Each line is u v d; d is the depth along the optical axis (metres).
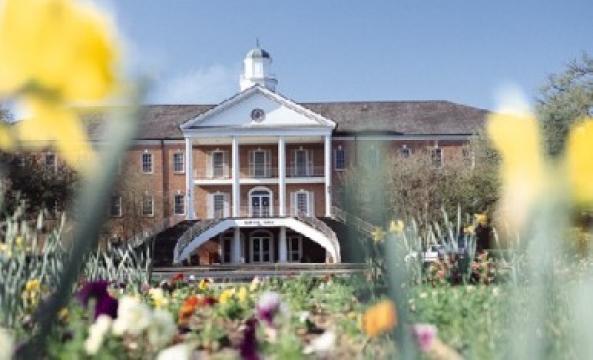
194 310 6.24
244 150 62.16
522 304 1.47
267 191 61.97
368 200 0.93
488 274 10.14
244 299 7.88
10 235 6.73
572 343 1.59
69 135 0.65
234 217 54.88
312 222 54.91
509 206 0.77
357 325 4.71
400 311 1.17
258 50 74.19
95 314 5.06
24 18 0.62
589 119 0.78
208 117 59.47
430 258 10.88
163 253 53.38
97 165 0.68
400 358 1.17
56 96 0.63
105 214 0.71
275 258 58.53
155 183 62.34
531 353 1.04
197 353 4.53
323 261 57.81
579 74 37.56
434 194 46.19
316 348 3.95
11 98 0.63
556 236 0.78
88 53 0.62
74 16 0.63
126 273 10.89
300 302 7.95
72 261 0.84
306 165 62.22
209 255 56.38
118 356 4.08
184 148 62.94
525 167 0.76
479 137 48.59
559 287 2.86
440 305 5.86
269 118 59.41
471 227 10.59
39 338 0.93
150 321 4.26
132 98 0.65
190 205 59.69
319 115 59.22
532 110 0.77
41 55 0.62
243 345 3.67
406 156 59.25
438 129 63.19
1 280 5.20
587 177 0.76
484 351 2.70
